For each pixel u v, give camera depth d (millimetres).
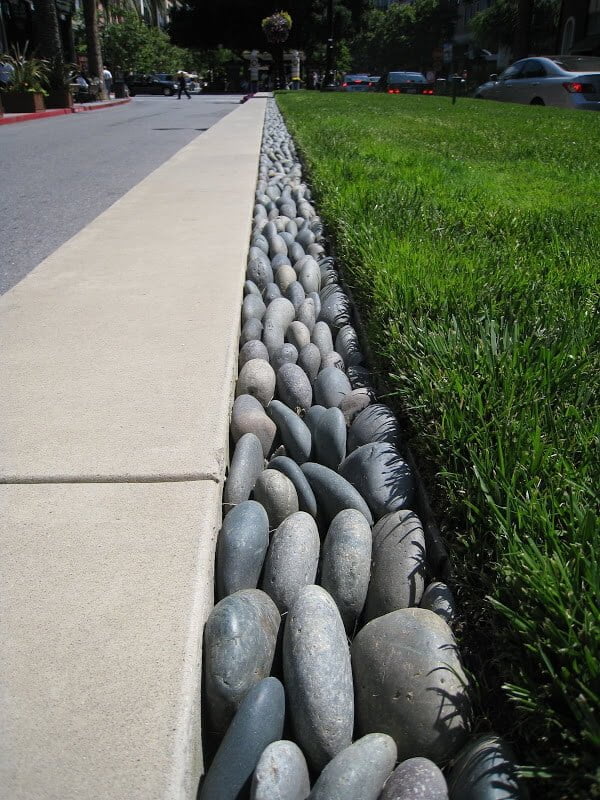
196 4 46344
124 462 1857
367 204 4805
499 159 8008
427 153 8055
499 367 2189
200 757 1264
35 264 4344
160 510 1680
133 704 1192
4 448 1930
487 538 1607
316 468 2002
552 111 14664
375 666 1347
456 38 64500
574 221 4469
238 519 1712
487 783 1107
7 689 1215
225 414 2131
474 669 1419
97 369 2428
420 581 1604
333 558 1632
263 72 47312
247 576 1620
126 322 2883
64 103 22953
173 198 5754
